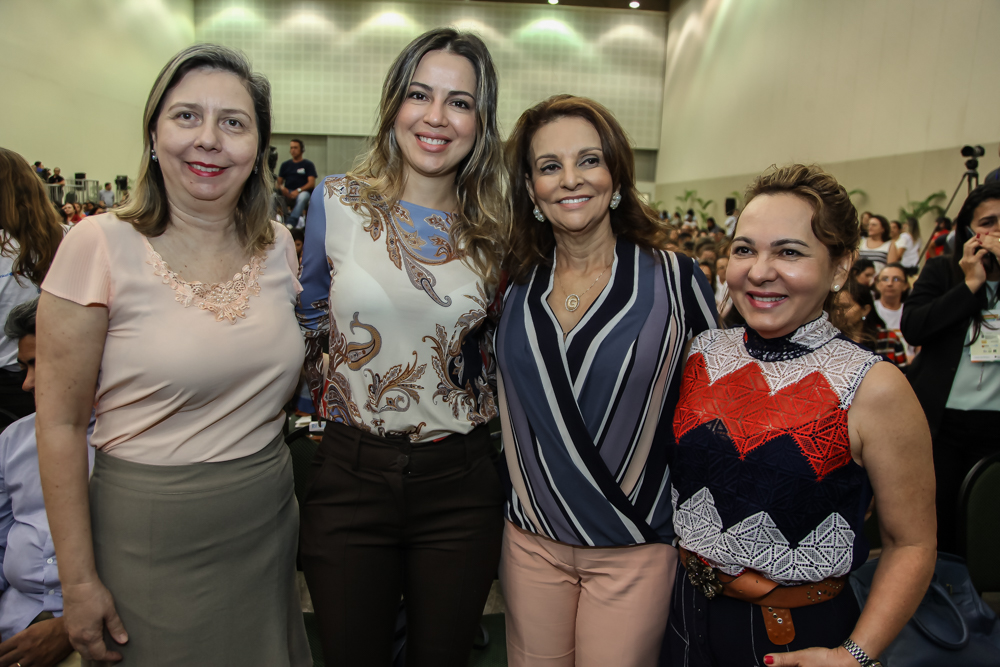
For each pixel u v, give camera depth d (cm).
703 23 1452
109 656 107
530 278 138
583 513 126
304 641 133
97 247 103
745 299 105
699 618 108
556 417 126
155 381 104
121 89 1303
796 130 1062
